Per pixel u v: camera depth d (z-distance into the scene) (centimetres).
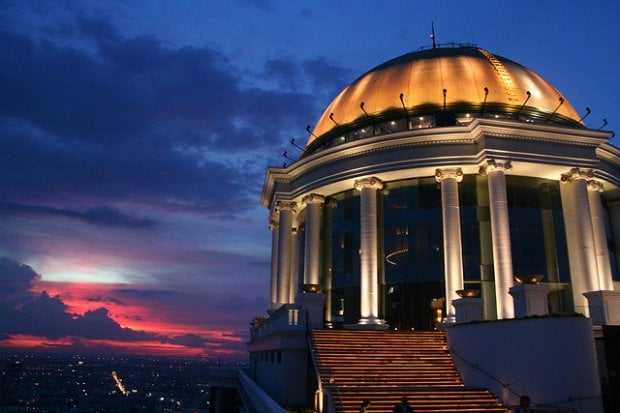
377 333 2327
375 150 3272
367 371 2036
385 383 1980
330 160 3469
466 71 3556
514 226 3123
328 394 1823
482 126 2988
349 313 3322
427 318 3064
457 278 2911
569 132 3080
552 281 3070
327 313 3456
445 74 3556
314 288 2578
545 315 1897
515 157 3011
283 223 3838
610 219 3678
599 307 2262
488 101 3422
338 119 3788
